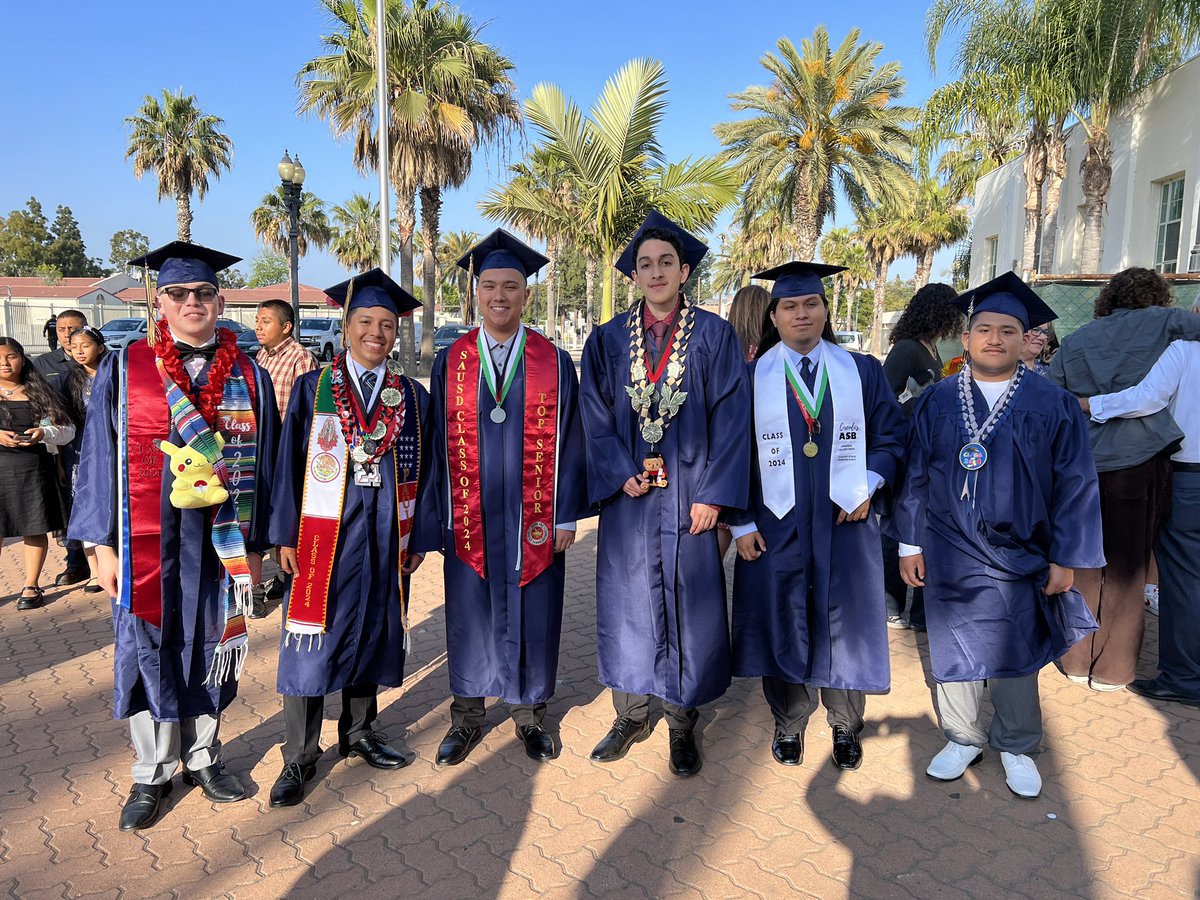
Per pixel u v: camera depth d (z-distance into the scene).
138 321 23.75
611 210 9.70
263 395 2.91
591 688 4.00
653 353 3.15
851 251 54.44
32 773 3.15
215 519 2.73
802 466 3.11
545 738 3.31
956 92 12.88
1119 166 11.31
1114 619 3.81
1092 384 3.82
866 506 3.06
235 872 2.54
